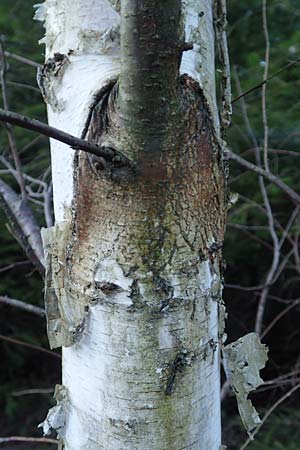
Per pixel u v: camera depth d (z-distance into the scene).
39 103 2.49
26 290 2.90
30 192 1.79
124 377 0.87
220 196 0.87
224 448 0.96
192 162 0.82
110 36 0.88
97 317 0.87
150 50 0.74
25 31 2.56
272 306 3.13
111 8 0.89
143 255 0.84
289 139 2.46
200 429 0.90
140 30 0.73
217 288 0.89
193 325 0.87
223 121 1.04
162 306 0.85
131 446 0.89
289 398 2.83
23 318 3.10
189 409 0.89
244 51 2.67
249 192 2.59
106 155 0.79
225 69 1.03
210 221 0.87
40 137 2.21
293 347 3.14
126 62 0.75
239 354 0.99
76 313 0.88
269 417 2.62
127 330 0.86
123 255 0.84
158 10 0.72
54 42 0.91
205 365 0.89
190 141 0.81
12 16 2.61
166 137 0.79
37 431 3.04
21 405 3.21
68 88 0.88
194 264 0.86
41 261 1.40
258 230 2.68
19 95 2.48
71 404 0.93
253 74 2.44
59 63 0.89
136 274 0.84
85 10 0.89
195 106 0.81
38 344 3.02
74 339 0.89
